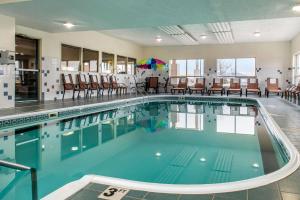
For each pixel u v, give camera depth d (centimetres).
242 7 642
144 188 222
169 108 1040
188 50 1566
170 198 205
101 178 242
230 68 1504
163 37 1305
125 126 684
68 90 1075
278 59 1416
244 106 1087
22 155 432
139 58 1620
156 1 604
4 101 745
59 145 497
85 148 478
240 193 214
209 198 205
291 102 995
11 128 596
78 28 893
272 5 621
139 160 407
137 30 1135
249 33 1192
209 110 980
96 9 665
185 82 1465
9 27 741
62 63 1055
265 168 364
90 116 831
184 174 342
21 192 266
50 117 701
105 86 1227
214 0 591
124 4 627
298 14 700
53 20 780
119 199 204
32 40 927
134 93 1500
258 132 605
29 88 923
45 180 323
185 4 625
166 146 487
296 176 249
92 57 1215
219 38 1301
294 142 388
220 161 396
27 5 630
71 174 346
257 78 1452
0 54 711
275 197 208
